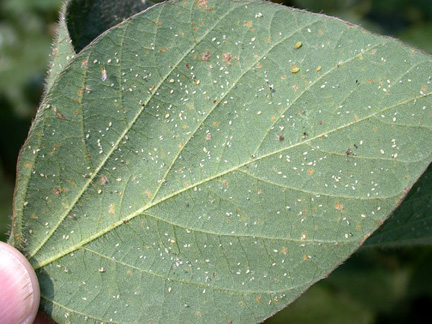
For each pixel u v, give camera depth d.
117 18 0.16
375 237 0.17
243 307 0.15
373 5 0.23
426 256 0.21
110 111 0.15
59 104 0.14
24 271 0.15
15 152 0.25
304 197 0.14
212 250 0.15
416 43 0.22
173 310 0.15
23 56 0.25
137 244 0.15
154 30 0.14
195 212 0.15
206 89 0.15
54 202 0.15
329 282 0.22
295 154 0.14
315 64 0.14
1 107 0.25
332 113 0.14
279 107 0.14
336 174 0.14
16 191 0.15
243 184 0.15
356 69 0.14
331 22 0.14
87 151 0.15
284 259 0.15
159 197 0.15
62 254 0.15
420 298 0.21
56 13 0.25
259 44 0.14
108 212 0.15
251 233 0.15
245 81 0.14
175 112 0.15
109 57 0.14
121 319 0.15
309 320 0.22
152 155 0.15
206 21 0.14
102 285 0.15
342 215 0.14
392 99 0.14
